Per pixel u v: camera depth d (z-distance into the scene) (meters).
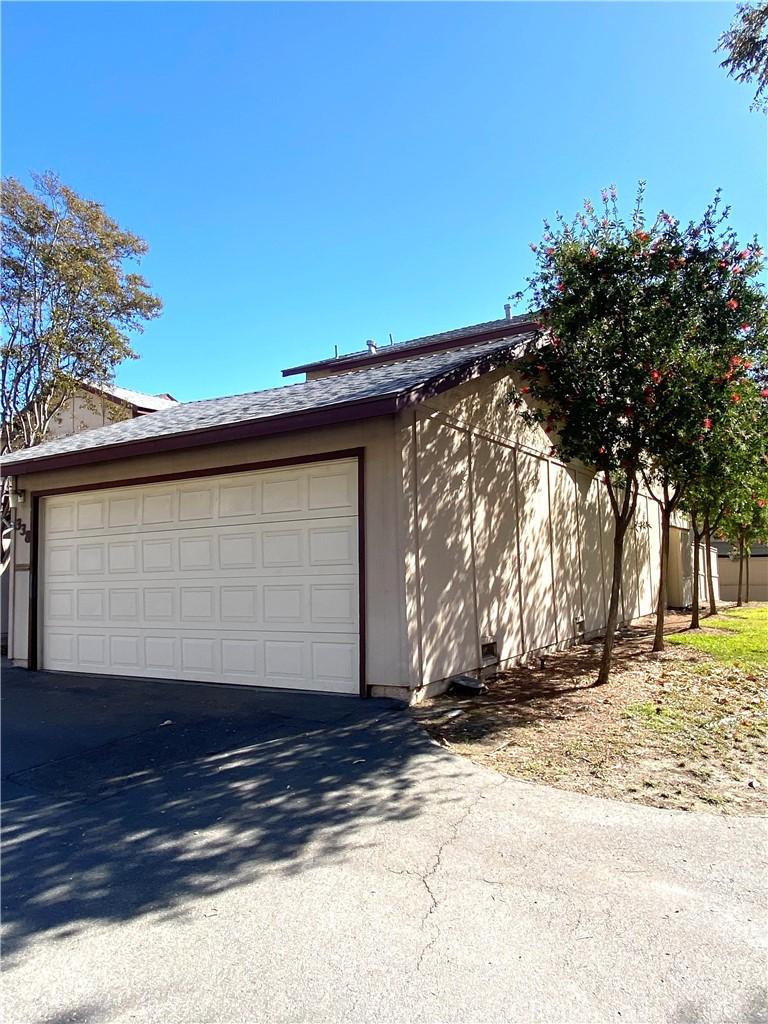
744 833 3.77
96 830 3.94
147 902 3.11
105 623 9.33
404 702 6.73
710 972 2.51
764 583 26.34
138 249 20.56
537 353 7.91
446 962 2.59
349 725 5.98
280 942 2.76
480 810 4.12
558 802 4.24
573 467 12.27
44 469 9.33
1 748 5.66
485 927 2.84
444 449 7.78
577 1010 2.31
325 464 7.46
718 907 2.98
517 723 6.17
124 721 6.46
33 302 18.58
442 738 5.68
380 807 4.18
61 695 7.90
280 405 7.87
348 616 7.20
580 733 5.82
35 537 10.16
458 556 7.95
